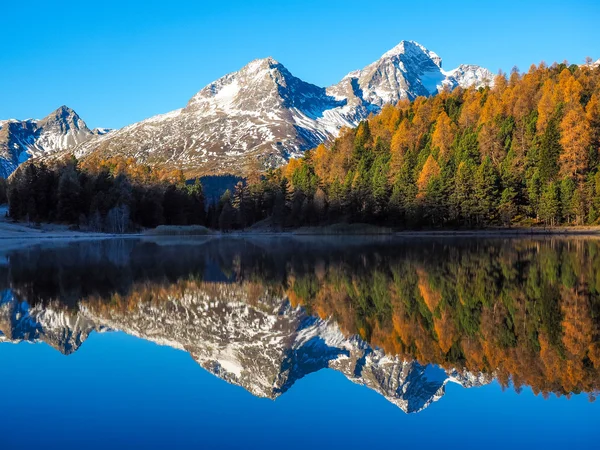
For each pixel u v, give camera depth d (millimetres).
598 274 40750
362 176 151750
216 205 180000
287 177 189750
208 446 14109
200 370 20484
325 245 90688
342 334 25969
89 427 15250
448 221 126188
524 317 27047
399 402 17359
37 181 148250
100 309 32281
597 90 144875
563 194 110500
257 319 29562
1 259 64688
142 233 147125
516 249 68375
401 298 33906
